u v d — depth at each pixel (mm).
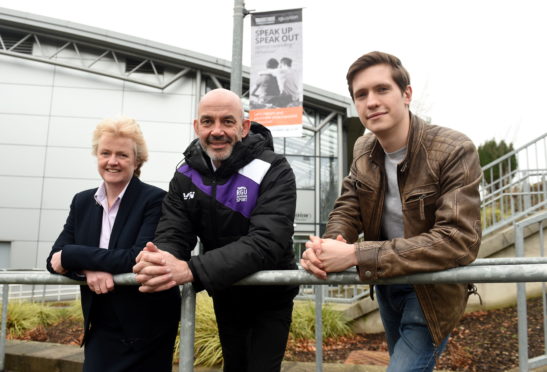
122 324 1803
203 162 1746
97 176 13750
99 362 1807
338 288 6852
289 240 1679
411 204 1547
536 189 6664
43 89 13922
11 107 13734
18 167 13477
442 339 1472
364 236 1851
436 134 1569
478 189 1418
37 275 1823
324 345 4637
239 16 5301
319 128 15656
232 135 1711
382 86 1522
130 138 1934
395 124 1543
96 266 1690
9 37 14078
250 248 1504
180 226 1756
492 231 6277
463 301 1562
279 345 1774
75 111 13953
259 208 1645
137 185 1978
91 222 1970
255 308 1827
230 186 1714
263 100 5270
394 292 1693
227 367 1979
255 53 5375
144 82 14102
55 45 14234
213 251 1501
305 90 14953
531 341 4332
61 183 13562
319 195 15445
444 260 1269
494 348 4277
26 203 13344
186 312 1500
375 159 1721
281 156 1782
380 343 4812
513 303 5469
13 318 5344
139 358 1802
